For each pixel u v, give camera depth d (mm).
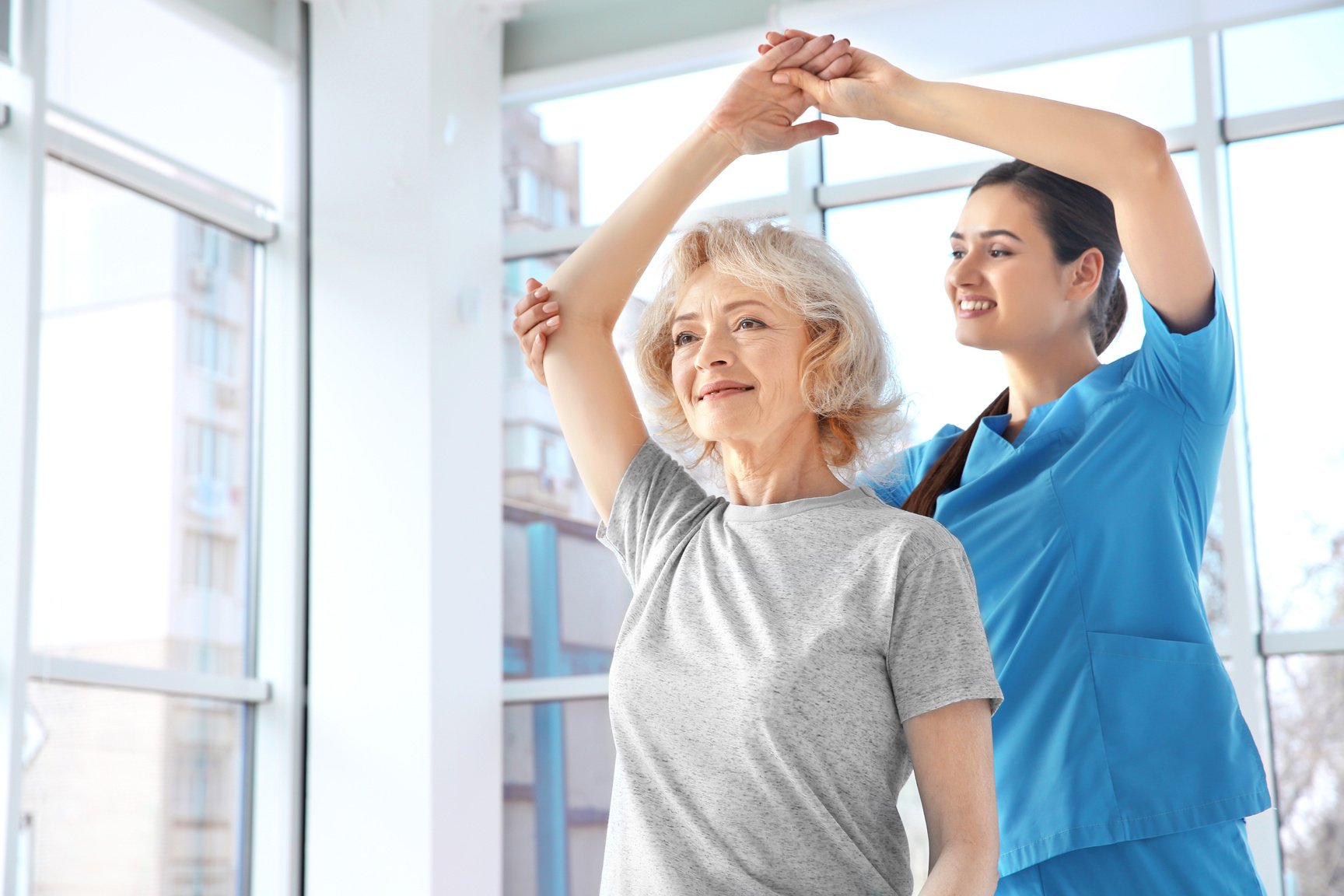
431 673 4469
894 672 1283
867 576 1310
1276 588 3951
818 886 1250
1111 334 2221
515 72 5176
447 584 4578
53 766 3992
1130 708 1797
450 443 4664
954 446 2090
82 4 4324
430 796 4406
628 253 1727
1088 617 1845
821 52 1745
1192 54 4211
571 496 4898
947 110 1689
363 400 4707
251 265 4906
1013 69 4473
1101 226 2158
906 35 4457
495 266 4965
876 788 1278
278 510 4754
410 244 4723
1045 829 1775
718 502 1528
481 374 4840
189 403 4613
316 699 4621
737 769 1276
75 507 4207
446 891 4406
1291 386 4012
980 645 1286
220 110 4777
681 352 1501
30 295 3854
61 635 4109
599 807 4676
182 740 4426
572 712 4754
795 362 1454
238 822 4586
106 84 4379
